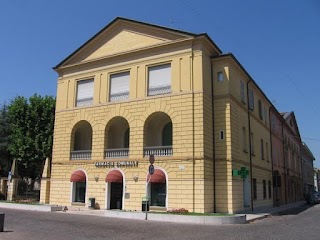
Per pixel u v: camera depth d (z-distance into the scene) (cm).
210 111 2677
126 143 3105
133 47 2909
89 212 2539
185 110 2572
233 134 2703
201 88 2561
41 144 4069
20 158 4084
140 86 2806
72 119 3105
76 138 3297
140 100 2775
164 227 1727
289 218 2480
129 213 2184
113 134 3133
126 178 2706
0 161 4481
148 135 2875
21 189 3606
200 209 2394
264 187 3656
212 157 2623
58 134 3158
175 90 2641
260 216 2431
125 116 2822
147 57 2822
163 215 2067
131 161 2705
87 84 3130
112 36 3048
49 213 2416
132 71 2875
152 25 2812
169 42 2716
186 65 2641
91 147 3228
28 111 4112
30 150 4059
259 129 3656
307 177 8425
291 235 1470
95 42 3116
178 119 2586
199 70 2594
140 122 2742
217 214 2192
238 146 2806
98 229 1588
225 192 2569
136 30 2925
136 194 2638
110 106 2914
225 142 2641
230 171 2584
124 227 1691
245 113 3128
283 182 4884
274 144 4416
